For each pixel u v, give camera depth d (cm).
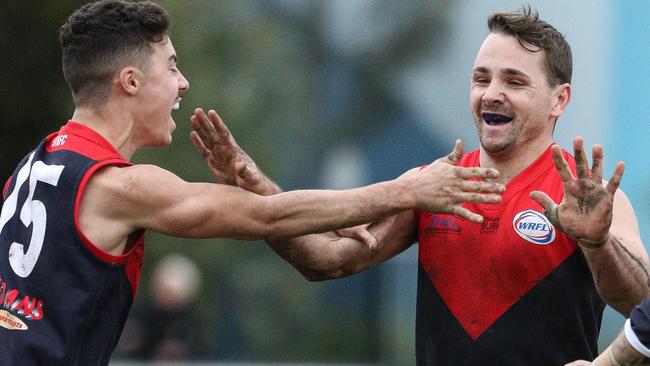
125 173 1581
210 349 5366
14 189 1652
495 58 1709
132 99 1650
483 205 1708
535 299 1666
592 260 1573
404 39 7569
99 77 1634
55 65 3650
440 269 1728
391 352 6019
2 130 3681
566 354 1666
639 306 1433
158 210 1577
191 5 5175
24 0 3575
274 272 5941
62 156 1595
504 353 1672
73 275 1556
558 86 1731
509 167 1728
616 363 1436
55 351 1541
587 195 1525
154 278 3975
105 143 1617
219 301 5772
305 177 6838
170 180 1592
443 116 7731
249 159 1709
